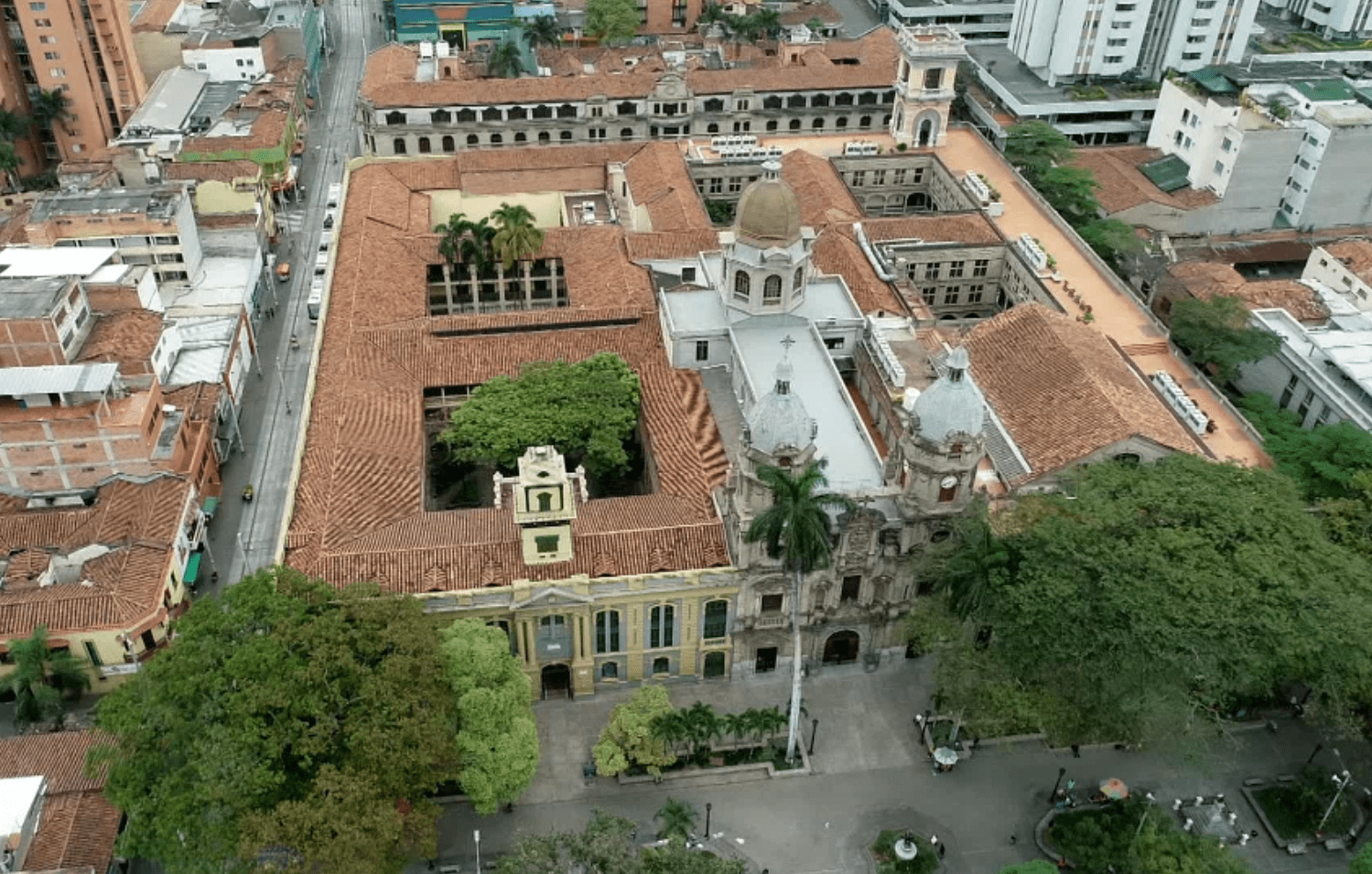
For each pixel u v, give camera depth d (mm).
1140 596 71312
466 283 132500
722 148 152875
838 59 191875
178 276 129750
